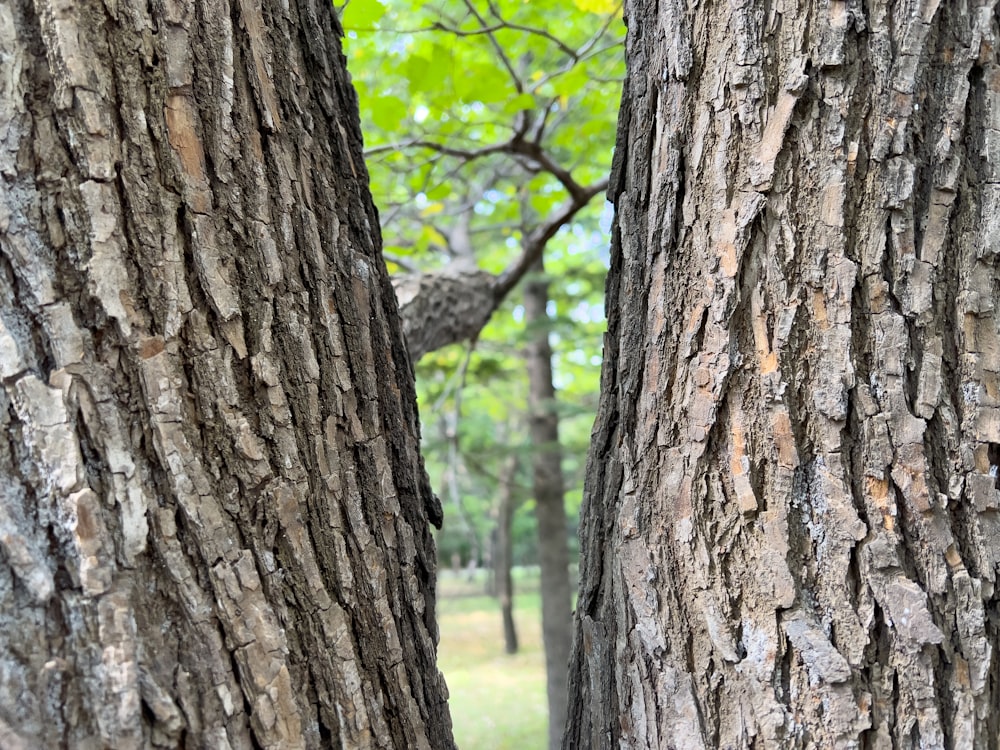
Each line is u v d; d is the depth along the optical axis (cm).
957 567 95
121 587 80
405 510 113
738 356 102
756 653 98
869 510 96
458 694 829
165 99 88
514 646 1084
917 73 99
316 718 93
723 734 99
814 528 98
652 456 109
